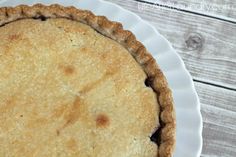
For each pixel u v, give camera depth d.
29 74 0.36
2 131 0.34
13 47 0.37
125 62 0.37
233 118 0.43
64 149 0.34
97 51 0.37
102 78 0.36
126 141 0.34
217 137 0.43
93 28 0.39
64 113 0.34
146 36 0.42
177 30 0.46
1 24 0.38
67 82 0.36
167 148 0.34
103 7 0.43
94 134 0.34
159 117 0.36
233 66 0.45
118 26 0.39
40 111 0.34
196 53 0.45
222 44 0.46
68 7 0.39
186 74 0.41
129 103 0.35
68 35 0.38
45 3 0.42
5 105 0.34
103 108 0.35
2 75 0.35
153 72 0.37
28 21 0.38
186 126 0.39
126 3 0.46
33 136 0.34
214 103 0.44
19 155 0.33
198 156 0.39
